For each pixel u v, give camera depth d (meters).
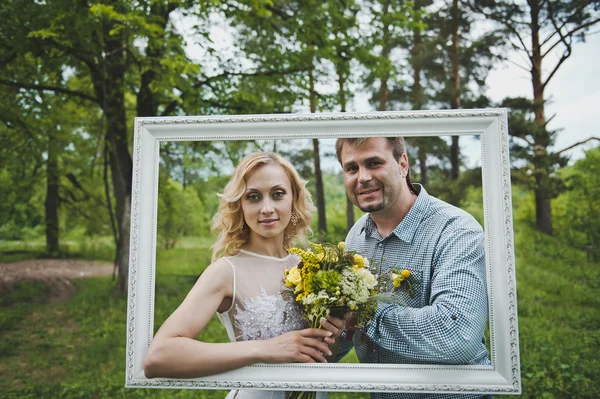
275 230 2.76
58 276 11.60
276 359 2.56
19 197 13.35
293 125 2.72
